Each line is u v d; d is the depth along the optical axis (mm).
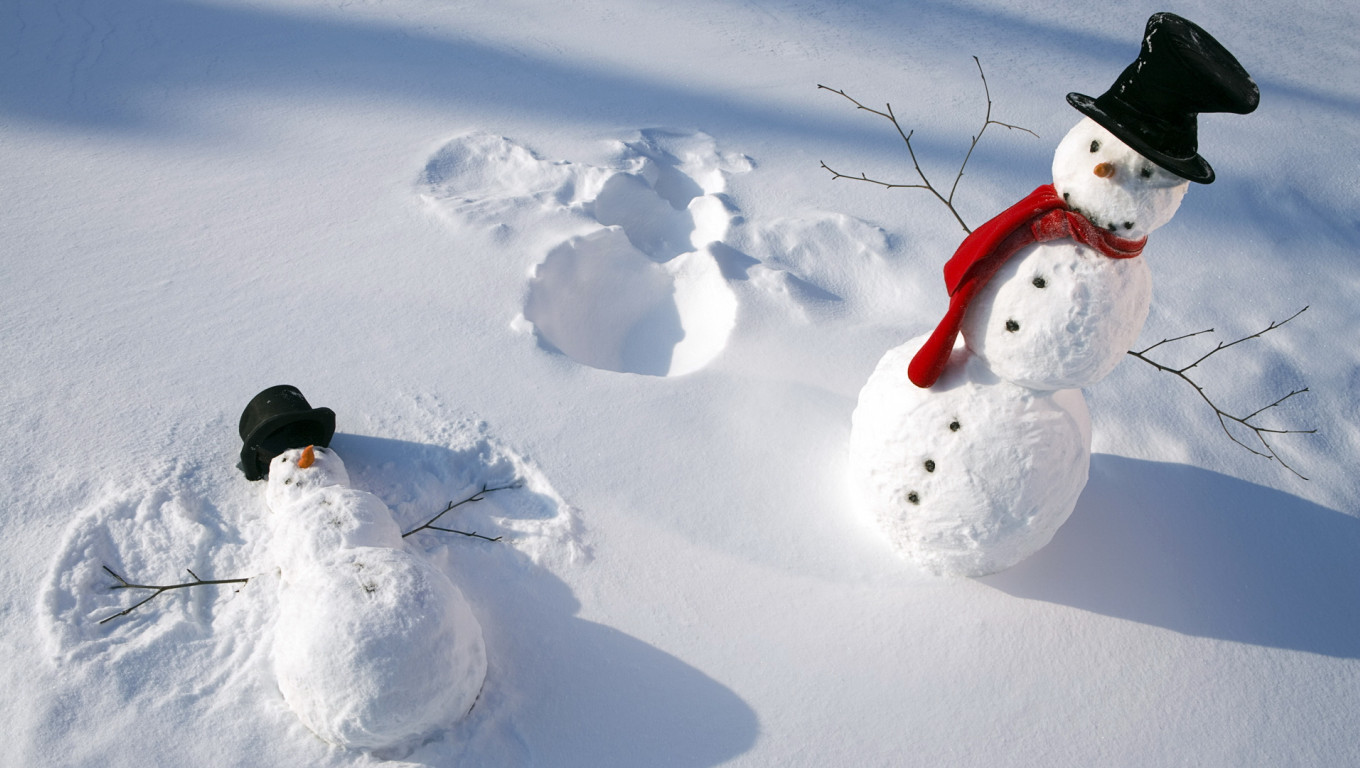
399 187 4285
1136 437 3375
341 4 5953
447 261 3859
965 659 2695
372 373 3346
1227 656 2760
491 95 5082
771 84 5410
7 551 2674
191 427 3078
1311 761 2531
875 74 5566
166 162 4344
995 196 4492
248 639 2527
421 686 2217
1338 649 2805
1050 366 2332
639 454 3186
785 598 2824
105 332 3402
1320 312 3965
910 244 4176
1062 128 5078
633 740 2459
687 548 2936
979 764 2465
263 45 5398
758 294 3842
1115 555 2994
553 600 2764
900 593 2852
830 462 3236
